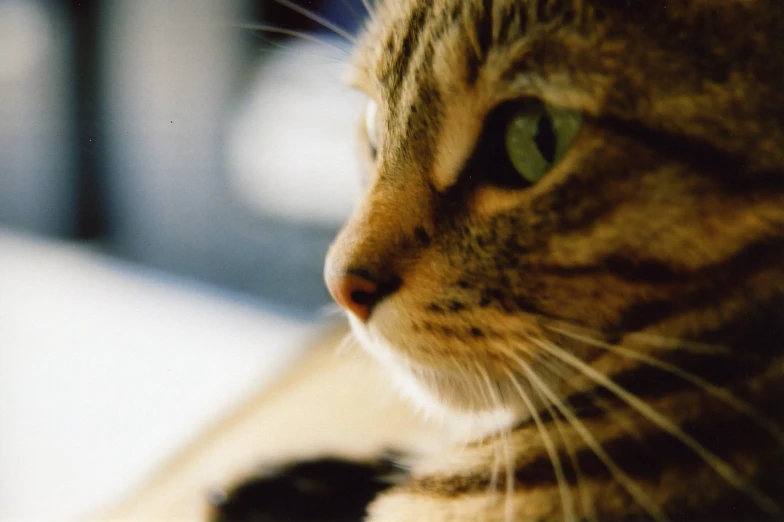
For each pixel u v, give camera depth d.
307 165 0.54
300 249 0.55
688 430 0.23
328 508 0.31
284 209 0.55
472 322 0.24
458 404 0.27
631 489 0.23
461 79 0.24
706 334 0.23
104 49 0.52
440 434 0.33
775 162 0.23
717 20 0.23
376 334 0.26
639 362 0.24
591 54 0.23
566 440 0.25
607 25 0.23
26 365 0.49
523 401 0.26
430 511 0.26
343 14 0.37
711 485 0.23
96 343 0.51
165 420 0.45
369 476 0.31
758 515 0.22
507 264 0.24
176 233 0.59
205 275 0.59
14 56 0.54
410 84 0.25
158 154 0.57
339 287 0.25
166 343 0.52
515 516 0.25
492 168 0.24
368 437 0.34
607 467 0.24
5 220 0.60
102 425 0.45
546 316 0.24
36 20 0.52
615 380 0.24
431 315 0.25
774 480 0.22
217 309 0.56
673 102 0.23
